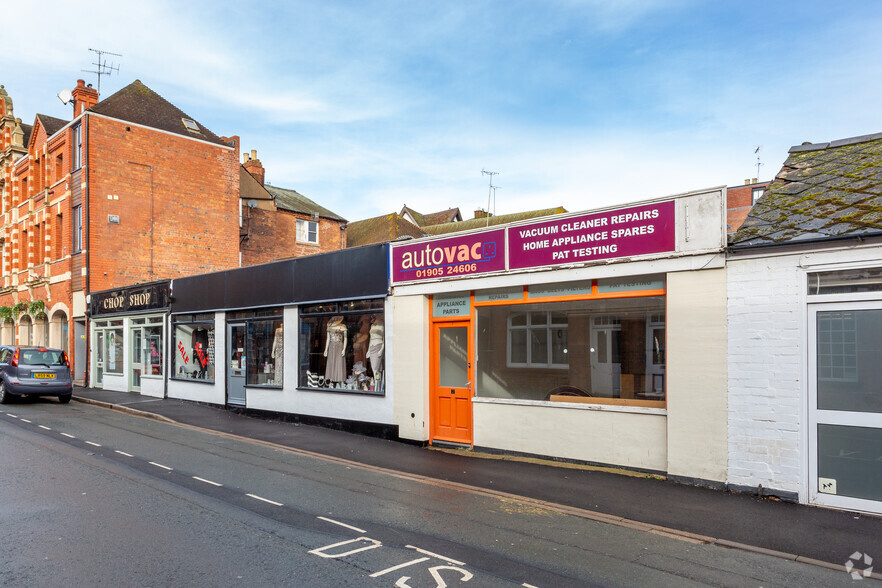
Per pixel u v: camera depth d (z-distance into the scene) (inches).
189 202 1039.0
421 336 440.8
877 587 191.5
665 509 271.7
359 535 234.8
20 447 406.9
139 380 805.2
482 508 275.9
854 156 348.5
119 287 858.8
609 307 356.5
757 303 293.3
